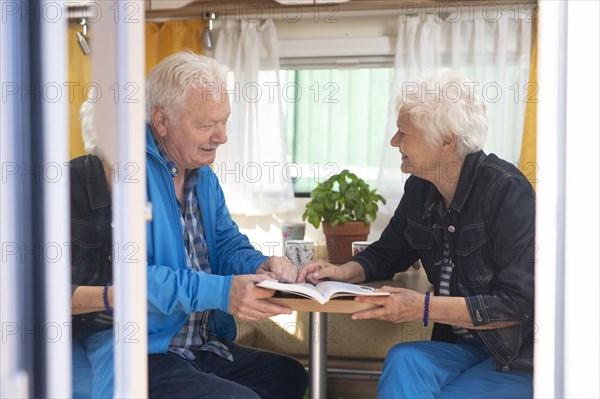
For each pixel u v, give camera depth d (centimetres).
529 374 190
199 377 190
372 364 300
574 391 128
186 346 214
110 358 133
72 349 136
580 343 128
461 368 200
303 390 236
